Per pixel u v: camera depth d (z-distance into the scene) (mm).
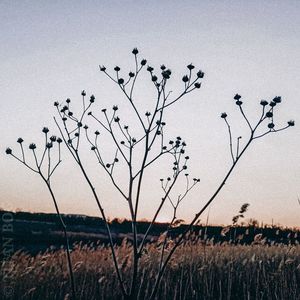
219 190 3254
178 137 4121
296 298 9156
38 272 10820
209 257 11570
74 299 3578
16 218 28609
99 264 11641
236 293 10156
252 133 3350
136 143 3686
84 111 3979
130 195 3549
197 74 3541
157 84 3570
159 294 9562
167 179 4066
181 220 3920
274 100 3363
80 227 28547
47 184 3715
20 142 3764
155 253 10211
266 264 11711
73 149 3791
